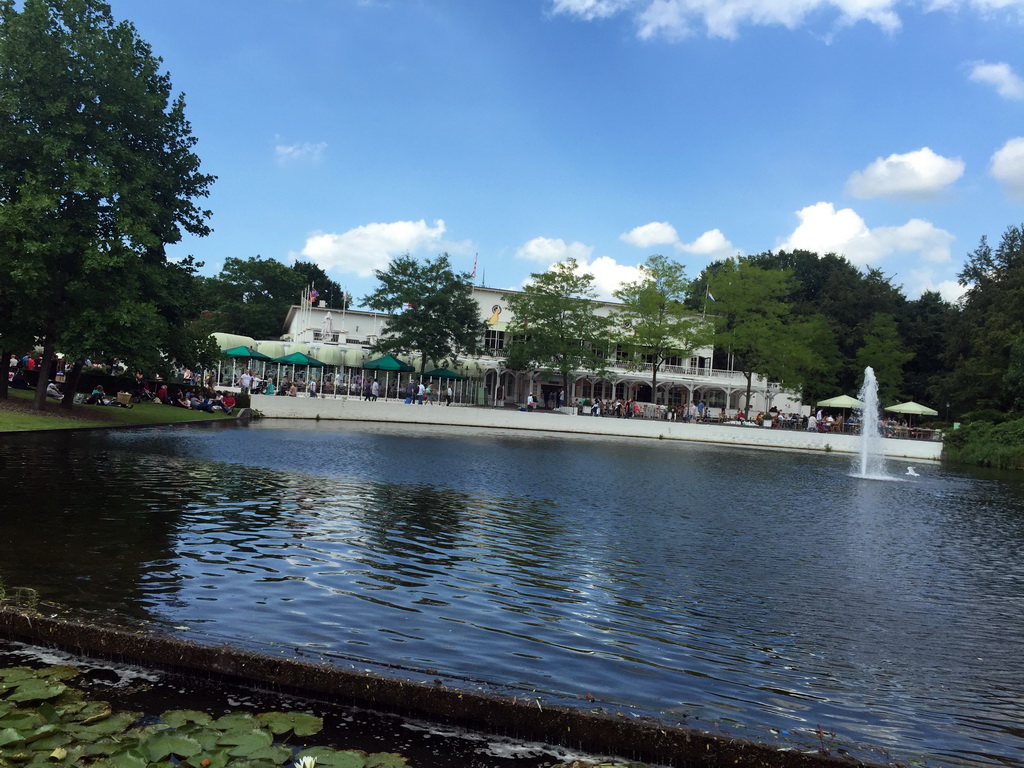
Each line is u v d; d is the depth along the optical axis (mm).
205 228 30859
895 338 74500
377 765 4113
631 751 4613
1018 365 51156
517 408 63938
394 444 28609
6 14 23922
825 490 23203
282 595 7414
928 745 5004
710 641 7004
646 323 61625
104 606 6586
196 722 4543
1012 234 74562
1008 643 7582
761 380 76062
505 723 4805
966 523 17188
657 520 14219
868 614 8398
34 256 23047
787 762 4461
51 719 4449
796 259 96938
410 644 6234
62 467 15562
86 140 25578
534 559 10031
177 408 36969
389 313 58125
